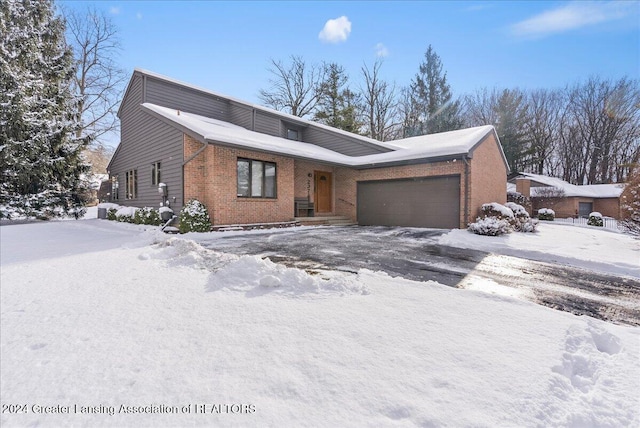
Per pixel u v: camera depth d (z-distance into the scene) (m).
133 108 14.06
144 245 7.11
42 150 14.17
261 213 11.55
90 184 17.39
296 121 16.25
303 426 1.58
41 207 14.09
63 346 2.46
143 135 13.18
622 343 2.62
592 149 30.25
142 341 2.51
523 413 1.68
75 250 6.64
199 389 1.88
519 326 2.76
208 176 10.27
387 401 1.75
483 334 2.58
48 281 4.23
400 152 13.03
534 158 30.44
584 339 2.57
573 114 31.02
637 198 9.15
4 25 13.74
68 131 15.03
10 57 13.66
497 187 14.64
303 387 1.89
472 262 6.24
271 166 12.02
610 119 29.22
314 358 2.20
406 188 13.11
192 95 15.03
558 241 8.92
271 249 7.27
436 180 12.21
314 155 12.16
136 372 2.08
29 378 2.04
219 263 4.82
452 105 31.12
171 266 4.92
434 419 1.62
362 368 2.07
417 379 1.95
